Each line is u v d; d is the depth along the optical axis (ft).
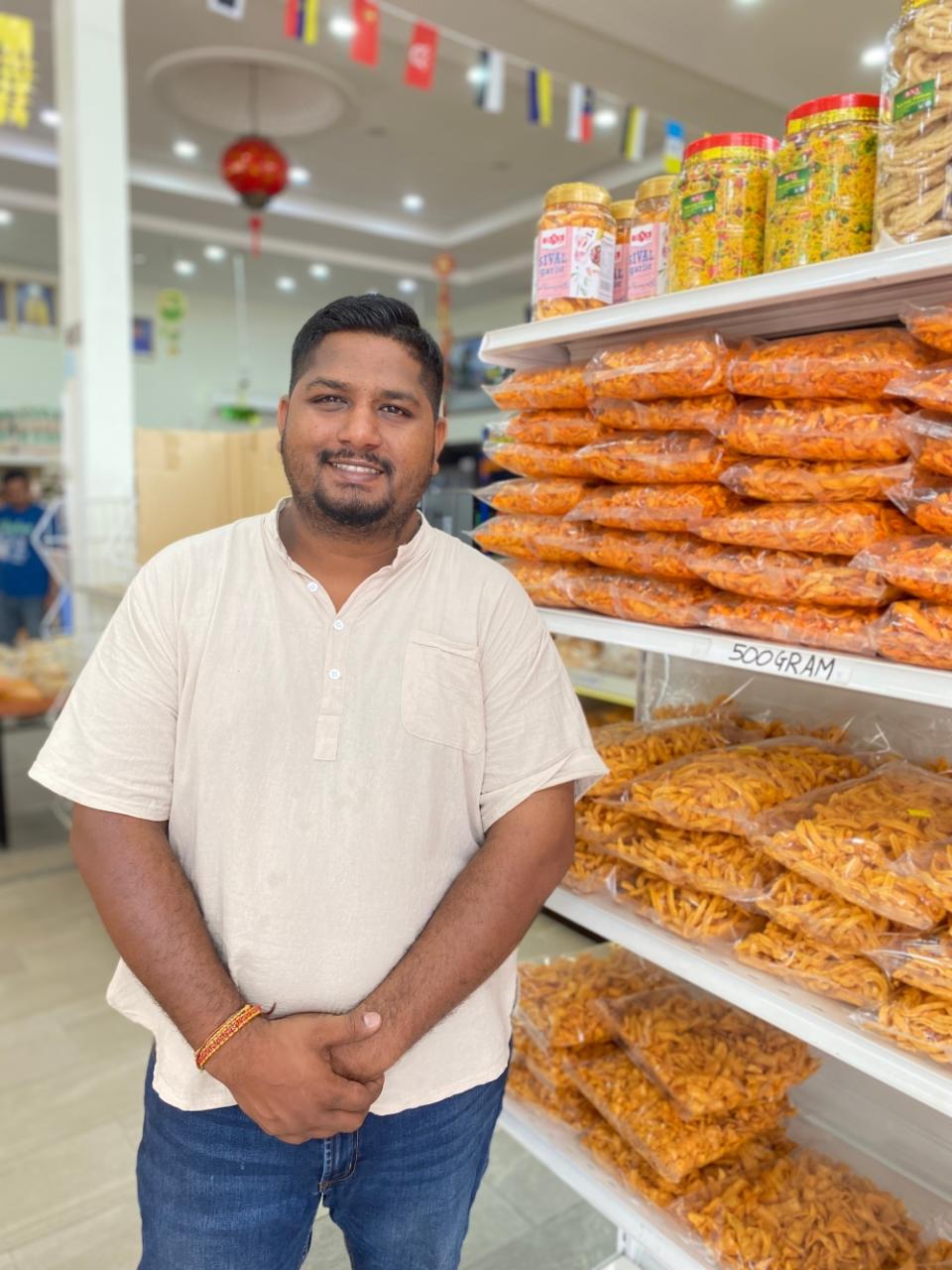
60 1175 6.42
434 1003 3.34
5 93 11.04
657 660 6.56
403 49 17.49
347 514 3.28
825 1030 3.68
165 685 3.41
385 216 29.37
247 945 3.35
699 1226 4.50
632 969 5.82
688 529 4.42
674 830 4.64
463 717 3.56
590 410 4.95
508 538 5.37
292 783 3.35
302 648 3.41
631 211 4.94
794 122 3.85
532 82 13.23
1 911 10.57
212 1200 3.55
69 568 12.80
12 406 32.94
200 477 10.73
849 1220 4.48
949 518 3.47
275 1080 3.13
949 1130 4.95
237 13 9.82
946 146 3.25
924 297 3.86
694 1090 4.68
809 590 3.85
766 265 4.04
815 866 3.87
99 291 12.08
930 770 4.83
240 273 34.04
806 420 3.94
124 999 3.70
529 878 3.57
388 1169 3.71
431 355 3.44
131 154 24.41
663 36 16.03
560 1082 5.32
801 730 5.46
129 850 3.33
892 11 15.16
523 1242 5.84
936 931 3.67
